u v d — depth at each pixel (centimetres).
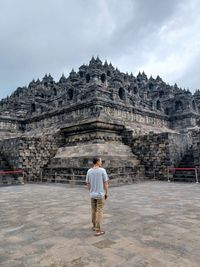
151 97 4644
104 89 2970
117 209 1006
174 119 4297
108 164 2078
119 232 698
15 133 3875
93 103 2792
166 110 4475
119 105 3059
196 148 2178
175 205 1075
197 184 1858
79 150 2341
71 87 3300
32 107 4059
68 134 2703
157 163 2305
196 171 1995
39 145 2456
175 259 511
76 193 1518
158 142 2319
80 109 2984
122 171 2094
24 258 535
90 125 2402
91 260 514
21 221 847
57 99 3566
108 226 759
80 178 2019
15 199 1321
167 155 2225
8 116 3956
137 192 1498
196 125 4291
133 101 3409
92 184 702
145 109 3669
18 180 2208
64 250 573
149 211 962
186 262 496
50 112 3459
